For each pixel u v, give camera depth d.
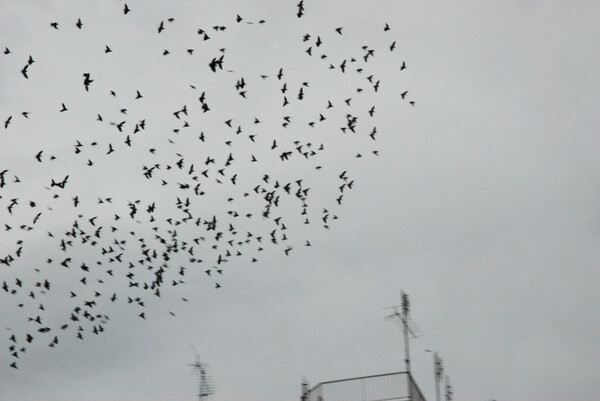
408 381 24.80
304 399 25.55
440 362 33.47
